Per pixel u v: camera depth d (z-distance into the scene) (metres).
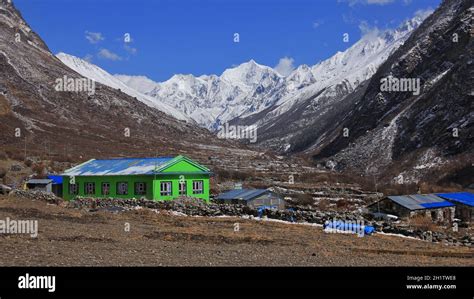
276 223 42.31
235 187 83.50
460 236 43.66
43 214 38.41
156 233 31.67
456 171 115.50
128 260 21.97
